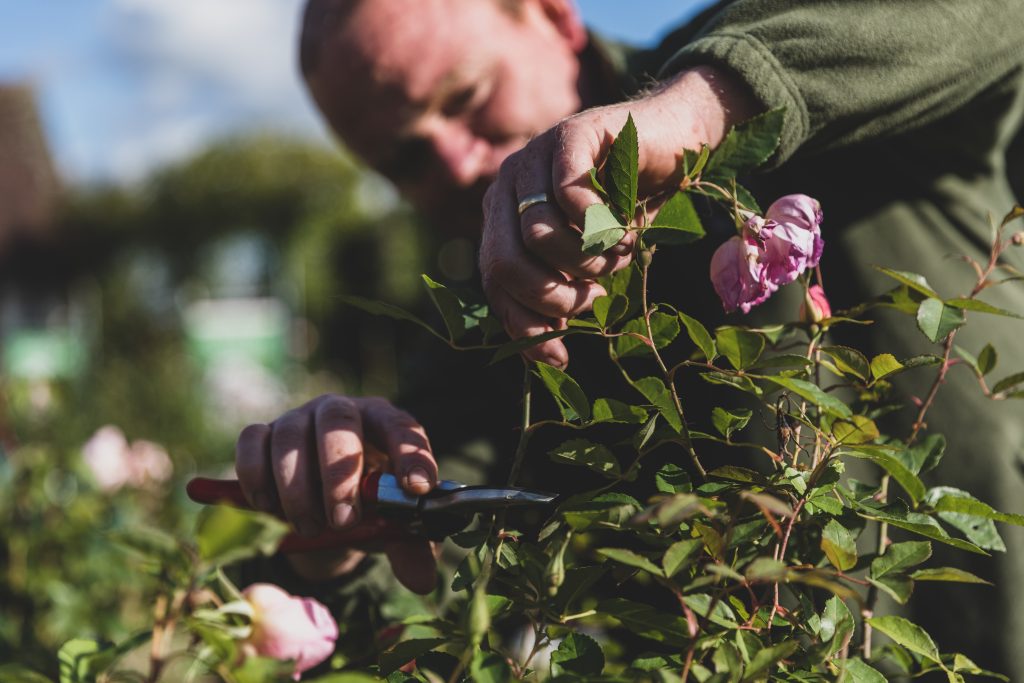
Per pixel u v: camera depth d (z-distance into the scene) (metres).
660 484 0.69
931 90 0.89
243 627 0.69
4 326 14.71
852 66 0.85
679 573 0.63
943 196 1.08
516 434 1.30
